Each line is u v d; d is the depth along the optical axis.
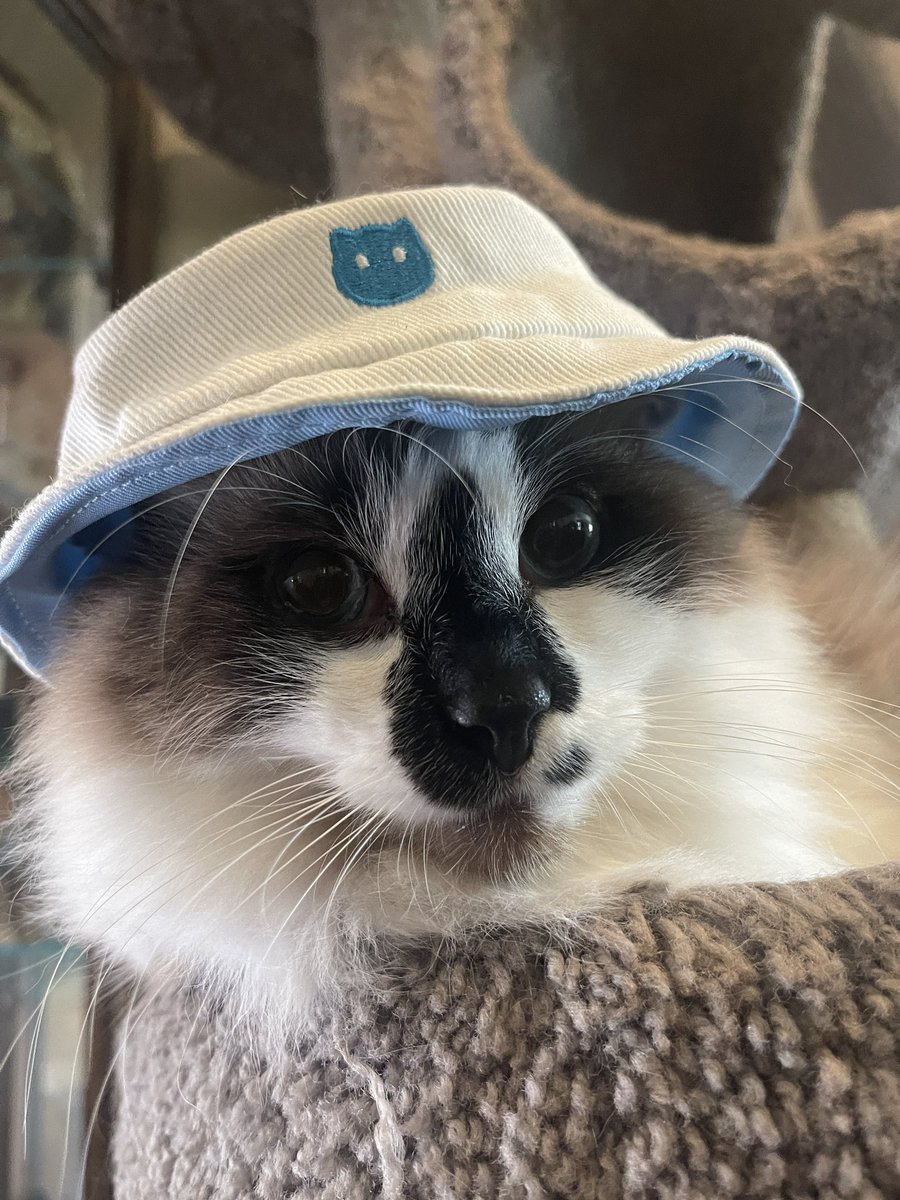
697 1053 0.11
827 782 0.18
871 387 0.22
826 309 0.21
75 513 0.13
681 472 0.18
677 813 0.16
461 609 0.14
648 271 0.21
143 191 0.33
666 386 0.14
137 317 0.13
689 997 0.11
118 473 0.12
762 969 0.11
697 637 0.17
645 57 0.24
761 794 0.17
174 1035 0.16
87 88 0.31
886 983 0.11
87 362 0.14
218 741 0.15
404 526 0.15
